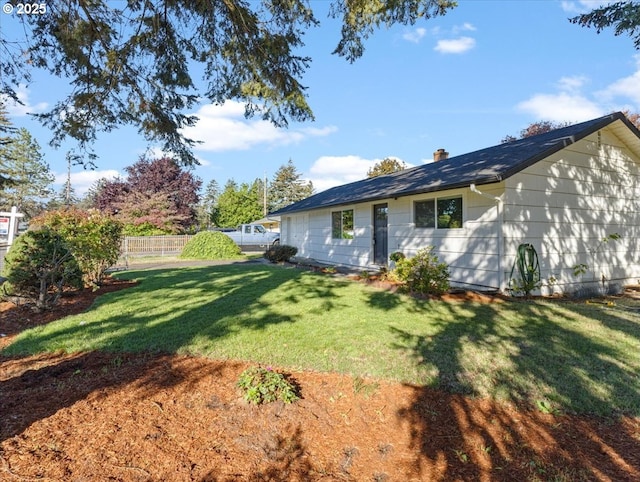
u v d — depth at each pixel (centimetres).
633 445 259
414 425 280
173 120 640
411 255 1073
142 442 249
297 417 286
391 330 507
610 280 952
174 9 510
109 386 334
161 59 571
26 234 671
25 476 212
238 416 285
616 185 980
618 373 368
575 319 575
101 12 500
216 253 1931
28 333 509
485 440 263
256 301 708
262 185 5631
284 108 608
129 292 824
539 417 293
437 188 838
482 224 842
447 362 393
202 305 672
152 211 2886
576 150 904
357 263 1380
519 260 787
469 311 625
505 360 400
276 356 409
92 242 830
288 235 2089
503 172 708
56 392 321
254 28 524
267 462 236
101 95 581
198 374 362
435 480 223
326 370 373
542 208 845
